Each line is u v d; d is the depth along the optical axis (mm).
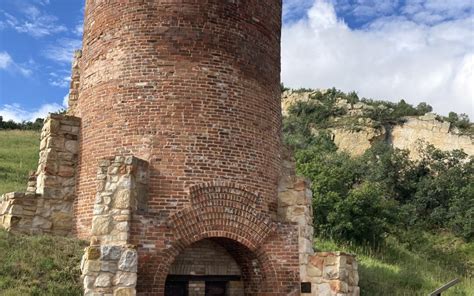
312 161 48375
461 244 52906
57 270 12000
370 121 87688
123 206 12555
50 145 15492
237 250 14492
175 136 13844
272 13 16625
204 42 14633
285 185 15312
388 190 65750
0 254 12219
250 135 14703
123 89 14359
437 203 61531
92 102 15047
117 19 15016
